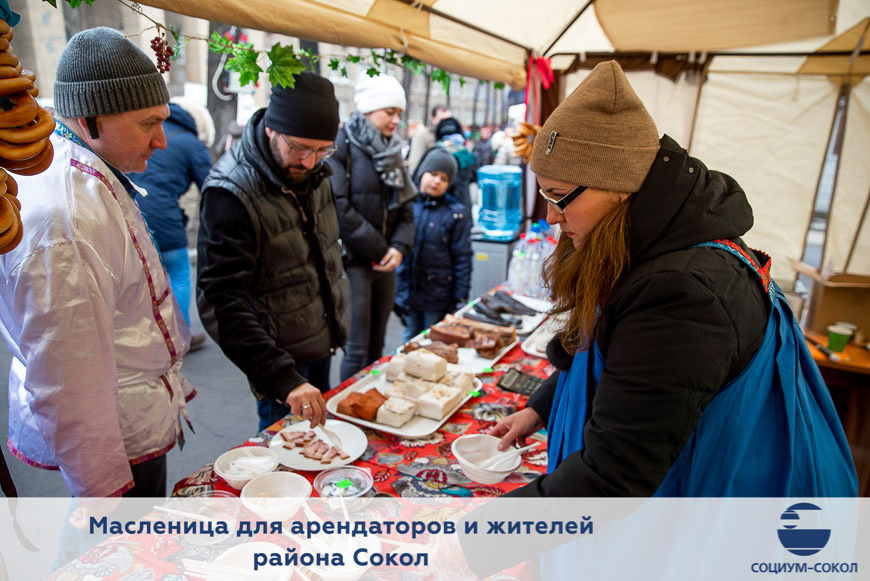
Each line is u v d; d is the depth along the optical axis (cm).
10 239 69
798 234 277
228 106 448
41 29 294
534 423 135
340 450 140
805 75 255
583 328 93
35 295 106
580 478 81
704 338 75
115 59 115
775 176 273
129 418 133
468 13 200
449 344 216
